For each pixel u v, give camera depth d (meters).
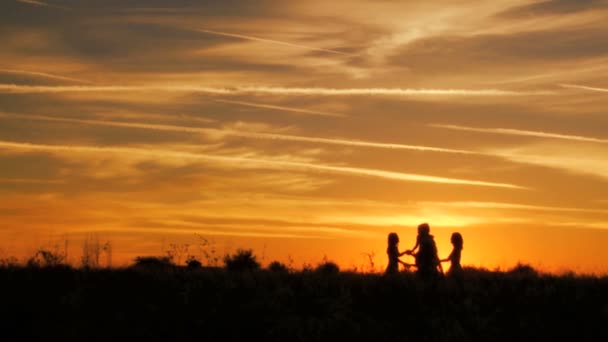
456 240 37.22
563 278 35.91
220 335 31.23
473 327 31.56
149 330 31.45
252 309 32.28
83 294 33.22
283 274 36.00
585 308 32.81
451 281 35.31
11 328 31.27
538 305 33.12
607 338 31.12
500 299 33.62
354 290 34.03
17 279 34.06
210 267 38.88
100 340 31.03
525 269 38.38
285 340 30.88
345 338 30.77
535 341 31.05
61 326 31.52
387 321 31.89
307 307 32.78
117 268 36.19
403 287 34.00
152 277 34.81
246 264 38.78
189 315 32.22
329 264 38.19
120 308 32.66
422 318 32.06
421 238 35.81
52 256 36.25
